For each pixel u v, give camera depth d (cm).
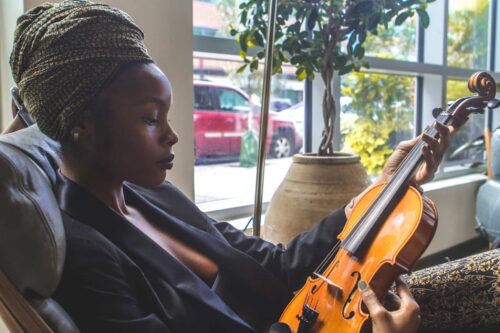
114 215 77
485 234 260
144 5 147
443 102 299
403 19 158
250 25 170
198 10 190
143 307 71
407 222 78
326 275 86
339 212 101
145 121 72
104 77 68
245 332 79
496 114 363
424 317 101
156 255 77
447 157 323
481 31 341
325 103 166
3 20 119
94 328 65
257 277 93
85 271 65
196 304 76
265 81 133
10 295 57
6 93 121
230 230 109
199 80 200
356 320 74
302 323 81
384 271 76
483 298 97
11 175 60
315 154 170
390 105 285
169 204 99
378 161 281
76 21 67
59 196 75
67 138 73
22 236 58
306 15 158
